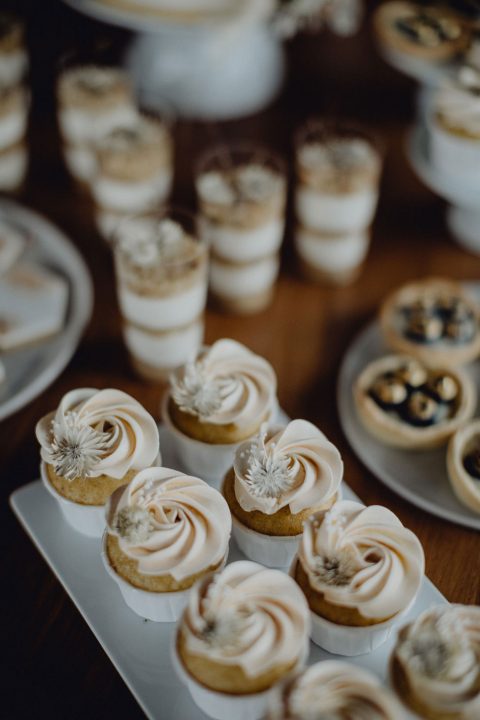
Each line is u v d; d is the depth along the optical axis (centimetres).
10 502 66
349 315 81
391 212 91
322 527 55
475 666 51
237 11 92
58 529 62
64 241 83
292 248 87
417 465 68
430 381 70
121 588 56
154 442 59
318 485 57
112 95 88
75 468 57
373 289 84
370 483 68
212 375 63
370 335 77
